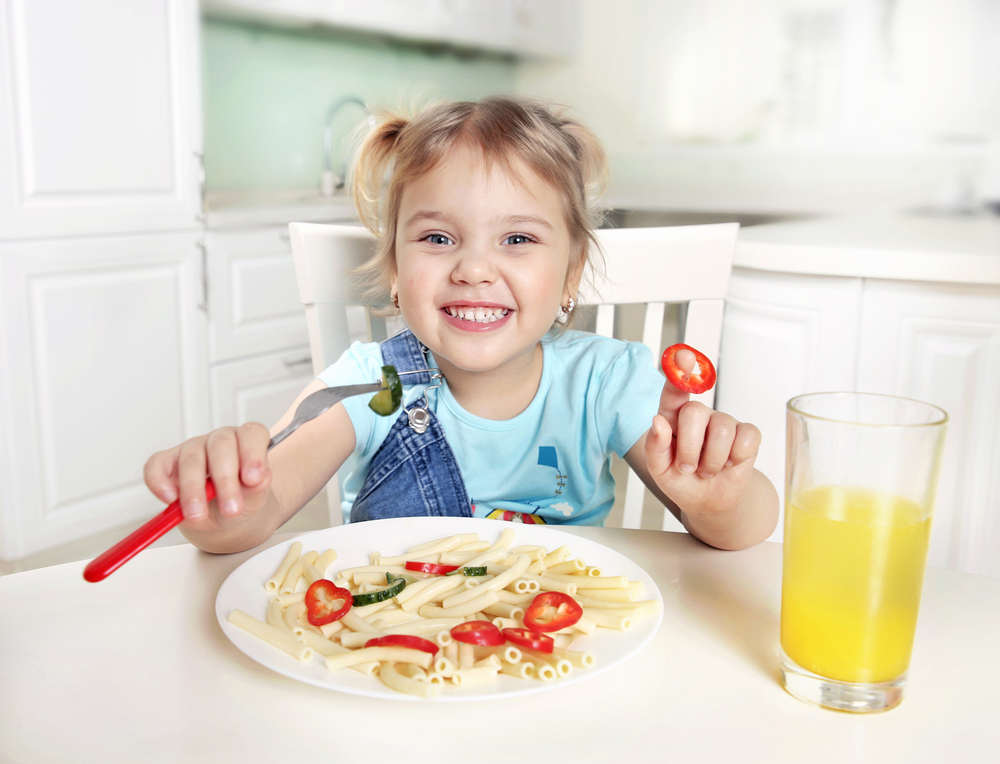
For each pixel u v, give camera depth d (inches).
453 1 126.6
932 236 75.4
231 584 22.0
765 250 61.1
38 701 17.7
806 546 17.9
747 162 131.6
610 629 20.3
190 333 90.4
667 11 132.9
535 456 40.2
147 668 19.1
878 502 17.3
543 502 40.7
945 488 58.4
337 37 122.0
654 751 16.3
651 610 21.0
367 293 42.1
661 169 137.8
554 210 36.2
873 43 121.3
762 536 27.6
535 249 35.6
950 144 119.5
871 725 17.2
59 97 76.3
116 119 81.0
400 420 38.9
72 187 78.5
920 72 119.4
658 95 136.0
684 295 43.1
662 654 20.1
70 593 22.9
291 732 16.8
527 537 26.1
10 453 77.0
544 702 18.0
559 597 20.1
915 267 55.3
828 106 125.5
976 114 117.6
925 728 17.1
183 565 25.0
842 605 17.4
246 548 26.4
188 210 88.4
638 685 18.7
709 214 127.0
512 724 17.2
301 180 121.9
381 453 39.0
